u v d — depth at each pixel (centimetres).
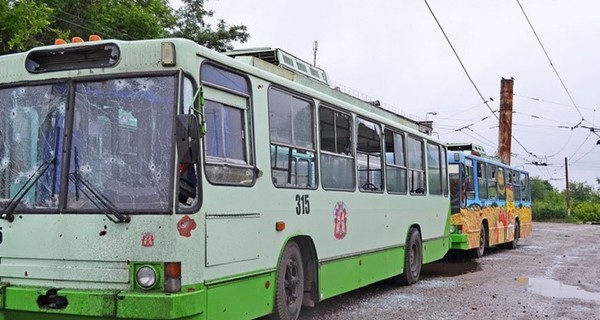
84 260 569
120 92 586
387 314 935
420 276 1406
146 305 537
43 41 1339
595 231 3731
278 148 739
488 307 1002
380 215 1071
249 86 687
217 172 608
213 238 591
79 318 563
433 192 1397
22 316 590
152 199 560
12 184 611
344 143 939
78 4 1417
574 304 1036
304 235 792
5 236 599
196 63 591
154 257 549
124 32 1488
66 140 593
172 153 562
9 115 621
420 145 1320
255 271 671
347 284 927
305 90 818
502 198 2128
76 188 580
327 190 865
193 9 2222
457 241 1681
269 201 708
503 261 1767
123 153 576
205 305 574
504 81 2823
